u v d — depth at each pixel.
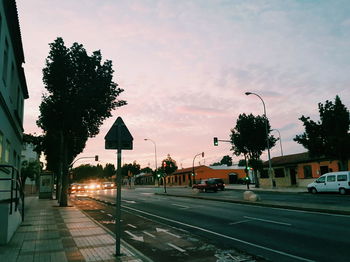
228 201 20.55
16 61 18.36
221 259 6.76
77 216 14.88
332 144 26.23
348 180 23.55
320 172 34.50
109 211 17.98
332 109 27.72
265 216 13.03
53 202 27.53
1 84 12.94
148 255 7.36
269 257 6.76
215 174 71.06
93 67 21.77
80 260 6.41
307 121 28.70
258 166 39.81
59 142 28.48
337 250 7.02
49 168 41.38
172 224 12.31
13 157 18.44
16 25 15.54
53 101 21.66
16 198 10.80
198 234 9.91
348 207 13.58
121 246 7.74
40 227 11.16
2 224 8.17
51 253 7.05
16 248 7.61
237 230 10.23
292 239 8.41
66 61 20.92
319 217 11.98
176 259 6.93
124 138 7.27
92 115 22.45
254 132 39.88
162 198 27.92
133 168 115.25
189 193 34.41
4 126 14.13
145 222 12.99
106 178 133.75
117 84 23.14
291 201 19.34
